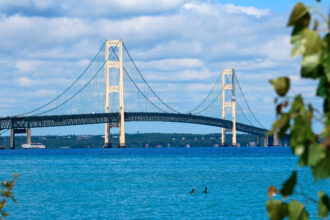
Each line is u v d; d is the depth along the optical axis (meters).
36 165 197.25
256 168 172.38
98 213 72.38
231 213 70.56
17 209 76.19
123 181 123.69
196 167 180.38
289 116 6.66
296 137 6.52
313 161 6.37
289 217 7.28
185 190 101.25
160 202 82.62
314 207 70.88
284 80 6.73
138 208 76.38
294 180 7.31
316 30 6.61
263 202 80.88
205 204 79.44
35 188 107.31
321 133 6.47
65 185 114.00
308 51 6.57
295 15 6.65
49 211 74.50
